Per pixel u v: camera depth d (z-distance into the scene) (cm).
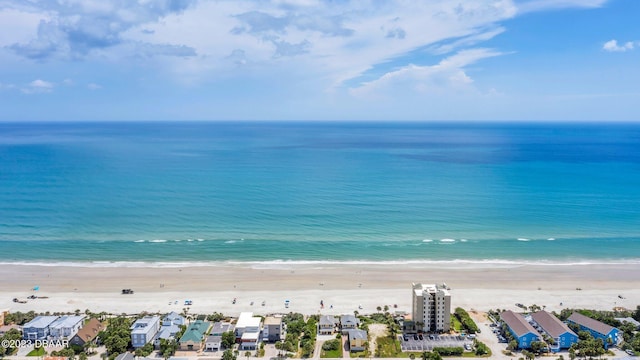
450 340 10706
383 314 12012
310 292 13400
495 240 18238
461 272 15025
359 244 17750
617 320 11394
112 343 10238
